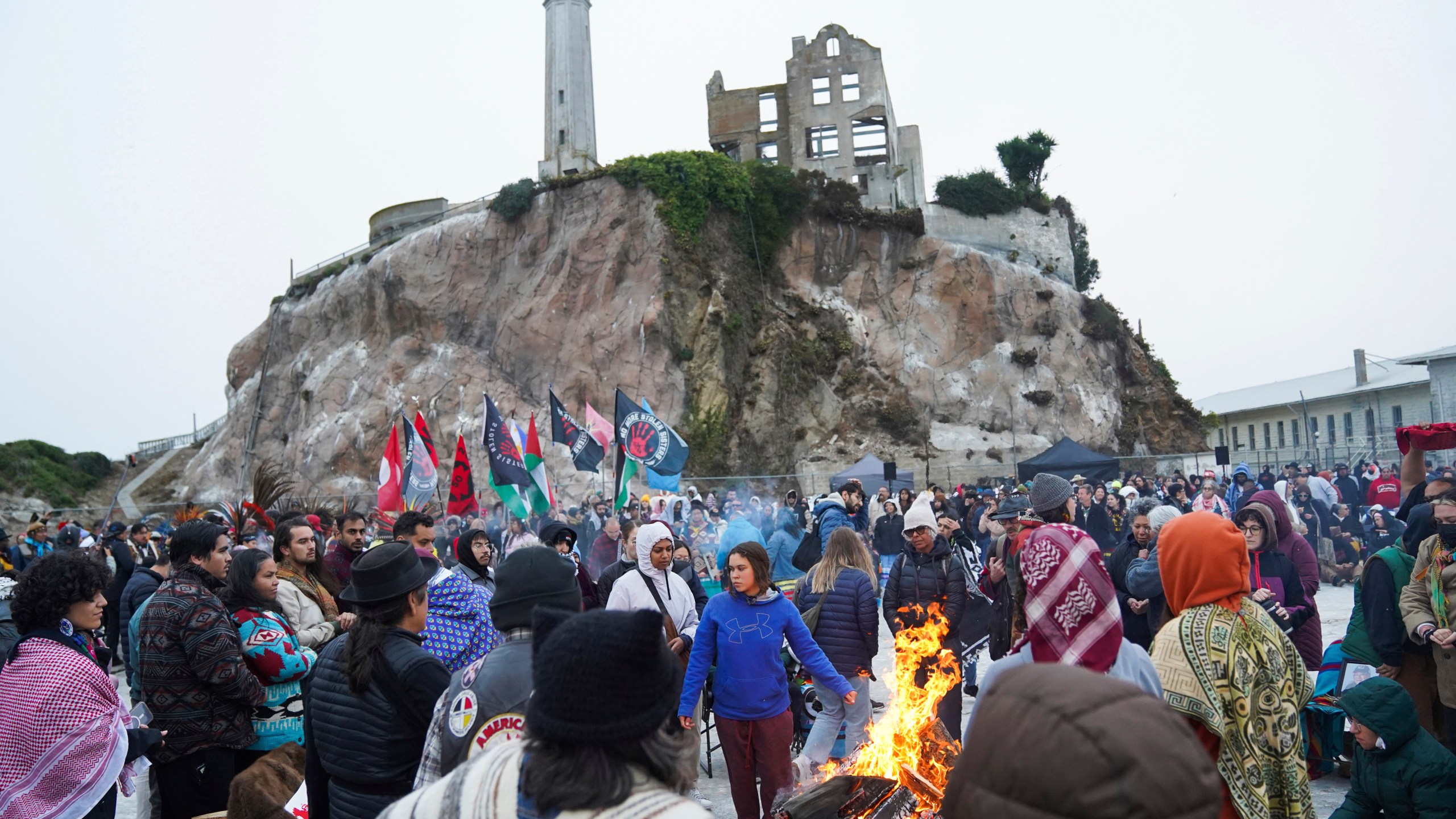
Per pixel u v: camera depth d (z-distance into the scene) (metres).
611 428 17.98
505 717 3.18
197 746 5.25
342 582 7.54
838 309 46.31
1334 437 56.25
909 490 20.84
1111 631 3.64
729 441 40.56
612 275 42.78
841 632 7.31
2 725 4.65
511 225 46.78
